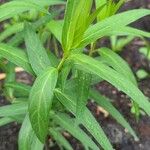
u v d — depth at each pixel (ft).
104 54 1.11
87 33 0.93
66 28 0.89
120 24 0.93
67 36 0.90
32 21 1.36
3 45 1.00
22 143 1.06
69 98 0.97
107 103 1.16
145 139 1.65
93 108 1.73
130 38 1.94
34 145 1.14
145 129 1.69
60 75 0.94
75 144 1.62
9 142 1.61
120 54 1.99
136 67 1.95
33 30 1.00
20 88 1.15
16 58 0.98
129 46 2.03
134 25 2.12
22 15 1.36
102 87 1.84
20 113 1.08
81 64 0.89
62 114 1.17
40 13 1.27
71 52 0.92
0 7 1.02
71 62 0.90
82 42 0.91
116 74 0.86
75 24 0.88
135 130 1.69
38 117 0.88
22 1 1.03
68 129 1.13
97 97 1.16
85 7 0.85
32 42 0.98
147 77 1.91
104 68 0.87
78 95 0.91
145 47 1.99
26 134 1.06
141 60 1.98
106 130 1.66
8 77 1.23
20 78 1.82
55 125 1.39
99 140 0.92
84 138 1.11
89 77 0.92
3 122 1.28
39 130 0.88
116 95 1.82
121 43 1.94
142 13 0.94
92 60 0.89
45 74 0.91
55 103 1.08
